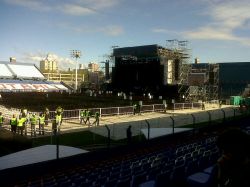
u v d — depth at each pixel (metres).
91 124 39.12
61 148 17.67
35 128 33.69
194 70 87.94
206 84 83.06
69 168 16.84
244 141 2.46
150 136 24.30
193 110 60.59
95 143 26.47
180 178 9.47
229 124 32.19
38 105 57.22
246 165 2.44
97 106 56.50
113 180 11.44
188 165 10.27
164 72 81.38
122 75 90.31
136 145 21.75
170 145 22.89
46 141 28.44
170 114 52.16
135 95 85.69
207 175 7.23
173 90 77.62
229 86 100.06
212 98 85.25
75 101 68.06
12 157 15.84
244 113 47.66
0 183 13.97
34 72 119.69
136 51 93.62
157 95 80.56
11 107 52.38
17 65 118.88
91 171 15.99
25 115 34.62
